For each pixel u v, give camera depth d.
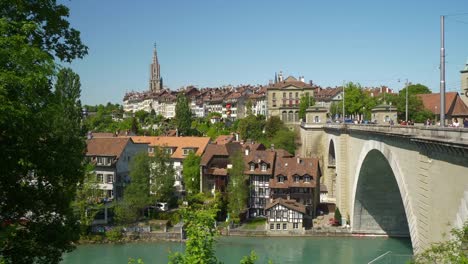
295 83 143.12
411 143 34.06
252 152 78.12
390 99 89.06
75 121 63.56
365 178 57.19
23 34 16.27
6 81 14.03
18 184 17.66
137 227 64.38
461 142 24.36
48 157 17.55
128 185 68.88
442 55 28.00
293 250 57.53
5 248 17.08
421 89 113.25
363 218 62.91
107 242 61.62
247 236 64.94
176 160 88.62
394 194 59.84
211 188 78.00
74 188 20.61
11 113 14.11
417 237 33.12
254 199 75.75
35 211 18.59
